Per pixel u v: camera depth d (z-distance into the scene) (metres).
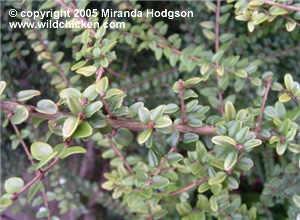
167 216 0.41
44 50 0.37
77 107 0.21
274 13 0.29
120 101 0.24
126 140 0.24
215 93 0.34
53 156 0.20
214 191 0.27
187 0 0.40
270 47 0.43
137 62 0.49
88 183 0.45
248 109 0.31
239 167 0.26
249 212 0.31
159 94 0.46
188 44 0.44
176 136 0.25
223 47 0.35
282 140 0.25
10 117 0.21
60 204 0.42
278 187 0.32
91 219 0.52
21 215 0.52
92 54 0.25
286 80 0.26
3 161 0.44
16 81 0.41
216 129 0.25
